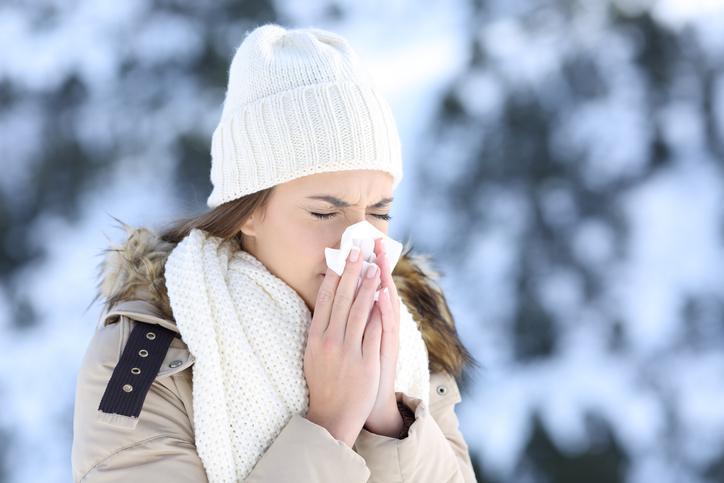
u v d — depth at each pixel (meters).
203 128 18.83
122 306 4.79
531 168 18.83
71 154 19.08
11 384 17.08
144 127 19.06
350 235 4.75
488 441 15.54
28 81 19.84
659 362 17.38
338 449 4.51
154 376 4.57
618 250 18.30
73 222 18.72
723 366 17.34
